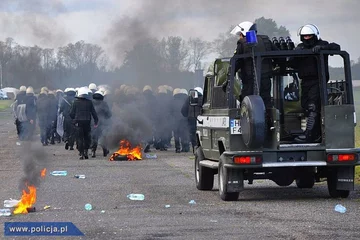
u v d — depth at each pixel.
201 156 16.39
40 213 12.83
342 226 10.88
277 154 13.86
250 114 13.39
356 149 13.89
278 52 13.93
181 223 11.48
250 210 12.80
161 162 24.09
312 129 14.09
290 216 11.96
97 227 11.24
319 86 14.09
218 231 10.70
